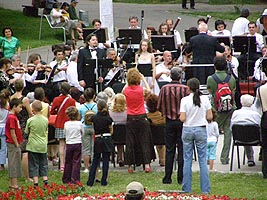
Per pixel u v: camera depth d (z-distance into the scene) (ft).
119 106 130.62
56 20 235.61
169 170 122.62
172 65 158.51
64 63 156.35
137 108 129.08
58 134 132.36
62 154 132.57
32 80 152.87
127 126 129.29
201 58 157.79
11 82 144.46
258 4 337.93
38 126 122.72
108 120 122.72
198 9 324.39
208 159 129.70
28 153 122.62
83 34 174.60
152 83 152.35
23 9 293.64
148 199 110.83
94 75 155.33
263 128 122.52
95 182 125.08
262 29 195.31
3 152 128.77
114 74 157.58
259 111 129.39
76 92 138.21
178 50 174.91
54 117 133.80
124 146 140.15
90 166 130.93
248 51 170.60
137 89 129.18
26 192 116.67
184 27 269.64
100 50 157.38
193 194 115.03
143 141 129.39
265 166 124.67
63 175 124.77
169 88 119.85
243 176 126.52
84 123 130.11
